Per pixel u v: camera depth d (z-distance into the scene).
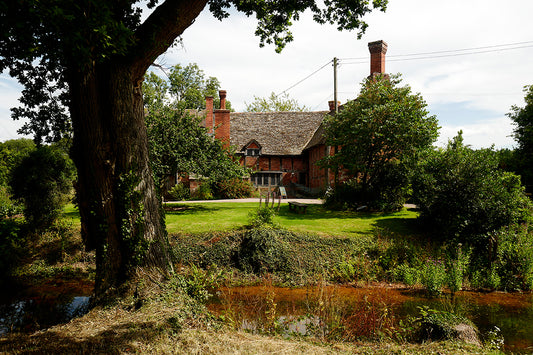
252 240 11.68
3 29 4.84
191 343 5.31
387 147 17.94
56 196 14.25
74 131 7.36
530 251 10.61
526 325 7.35
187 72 38.12
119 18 7.41
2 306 8.45
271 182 33.12
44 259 11.84
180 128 18.30
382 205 17.45
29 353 4.83
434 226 13.26
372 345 5.75
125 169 7.14
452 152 13.27
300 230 13.21
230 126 34.97
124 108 7.01
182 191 26.44
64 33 5.08
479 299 9.21
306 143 33.97
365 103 18.12
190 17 6.90
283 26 10.41
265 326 6.66
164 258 7.69
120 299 6.80
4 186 22.52
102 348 5.00
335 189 19.70
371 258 11.41
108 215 7.13
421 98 17.67
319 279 10.28
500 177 12.61
